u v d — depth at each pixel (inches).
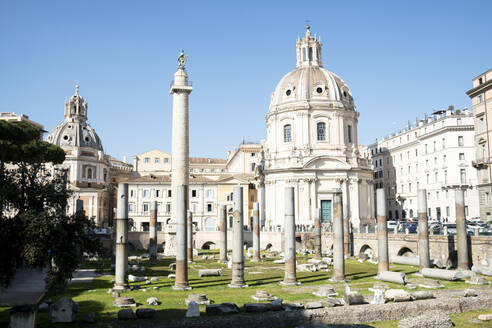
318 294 1230.3
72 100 4685.0
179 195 1409.9
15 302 1126.4
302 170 3363.7
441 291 1173.1
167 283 1519.4
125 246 1381.6
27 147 2046.0
